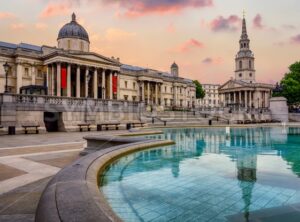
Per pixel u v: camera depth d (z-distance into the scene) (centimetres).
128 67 9744
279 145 1526
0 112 2414
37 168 870
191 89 11412
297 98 7694
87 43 7556
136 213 441
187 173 754
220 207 475
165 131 2739
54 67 6281
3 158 1068
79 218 288
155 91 9425
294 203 502
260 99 12162
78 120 2950
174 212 451
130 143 1161
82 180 465
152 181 658
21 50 6094
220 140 1825
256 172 773
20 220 438
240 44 13238
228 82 12838
